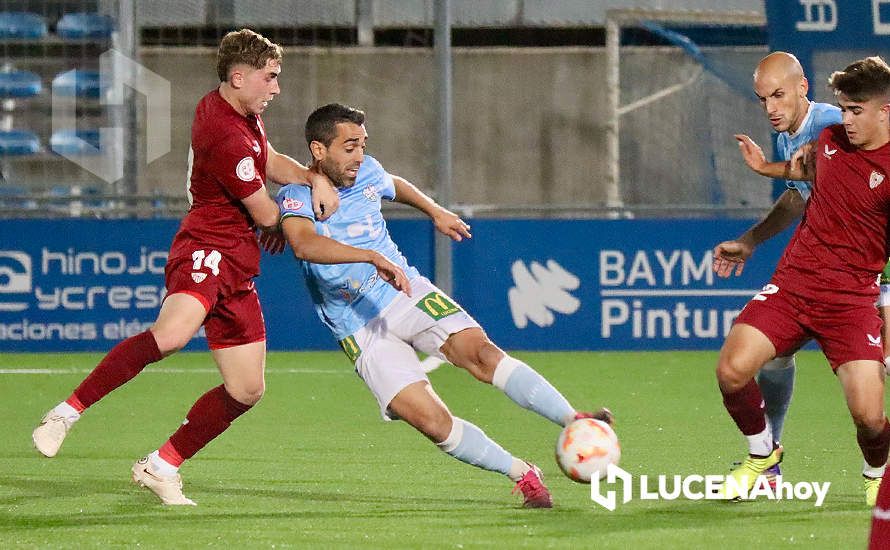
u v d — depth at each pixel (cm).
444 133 4006
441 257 4003
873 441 1748
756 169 1783
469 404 3016
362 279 1806
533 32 5069
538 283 4050
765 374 1923
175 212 4253
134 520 1683
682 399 3055
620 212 4134
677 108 4850
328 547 1509
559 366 3678
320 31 4819
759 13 4809
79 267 4009
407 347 1816
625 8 4941
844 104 1647
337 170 1781
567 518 1681
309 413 2847
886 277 2042
